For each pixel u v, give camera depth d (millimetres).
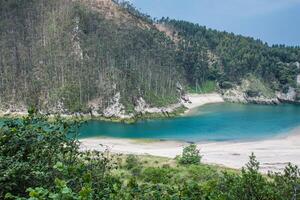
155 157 79125
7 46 197500
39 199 5559
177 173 50594
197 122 155250
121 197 7113
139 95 178000
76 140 9836
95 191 7352
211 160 87062
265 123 151125
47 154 8547
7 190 7605
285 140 115500
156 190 7578
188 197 7535
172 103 190000
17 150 8523
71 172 8086
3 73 183875
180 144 110938
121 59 196500
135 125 148125
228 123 151375
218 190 9602
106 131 132000
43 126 9438
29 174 7809
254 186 10227
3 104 169625
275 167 80188
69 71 185125
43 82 180500
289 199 10523
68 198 5605
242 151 99062
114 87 174875
